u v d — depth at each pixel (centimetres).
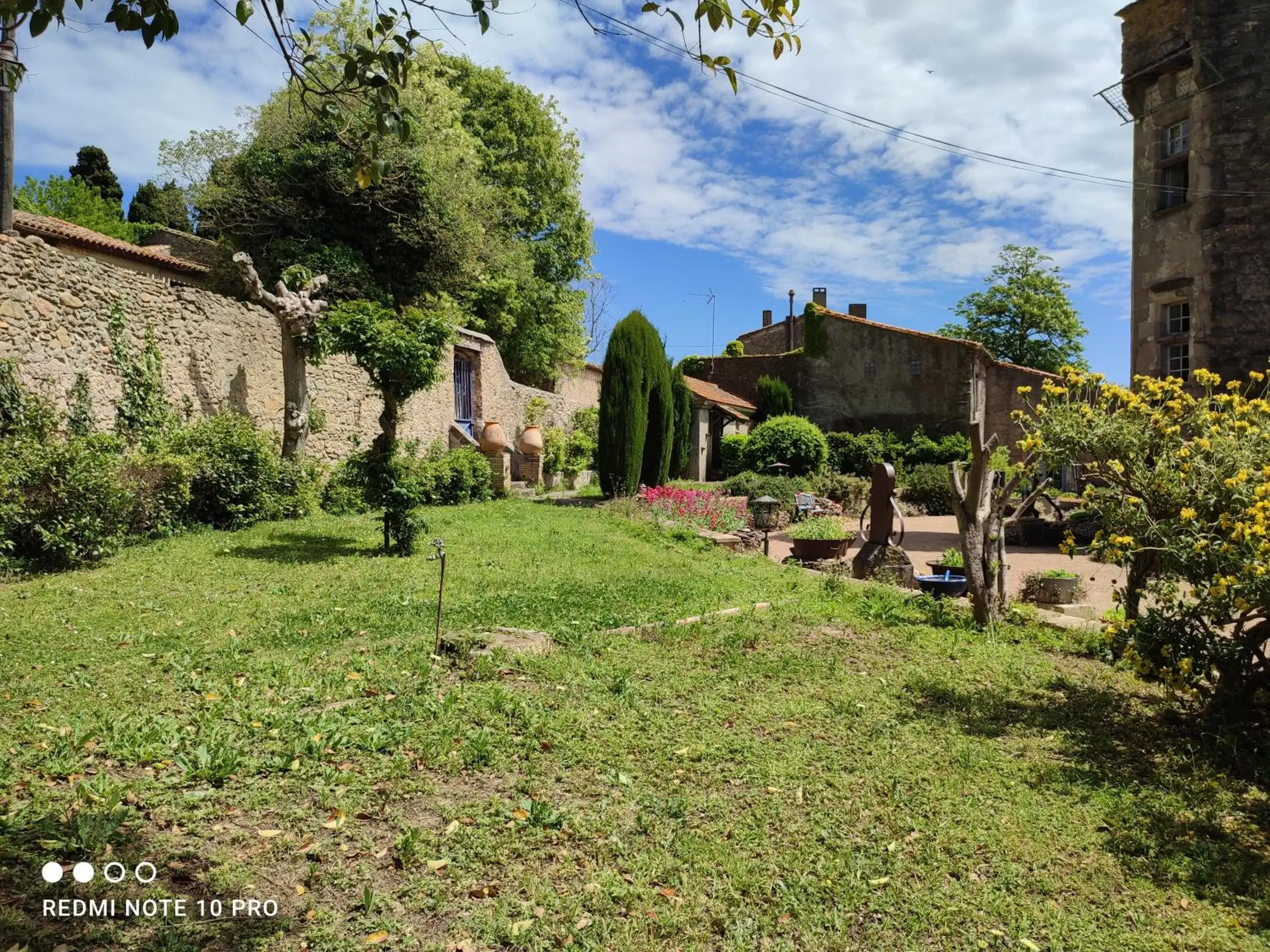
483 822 280
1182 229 1288
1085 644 569
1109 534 476
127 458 852
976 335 3572
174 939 209
